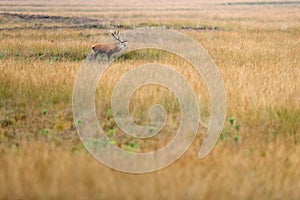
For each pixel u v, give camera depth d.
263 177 30.17
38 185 28.22
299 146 37.88
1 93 51.12
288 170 31.69
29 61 70.12
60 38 96.88
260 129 42.22
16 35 100.88
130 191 27.88
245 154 35.62
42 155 32.50
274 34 108.44
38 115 46.62
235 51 81.38
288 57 77.38
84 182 28.88
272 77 56.91
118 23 130.75
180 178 29.39
